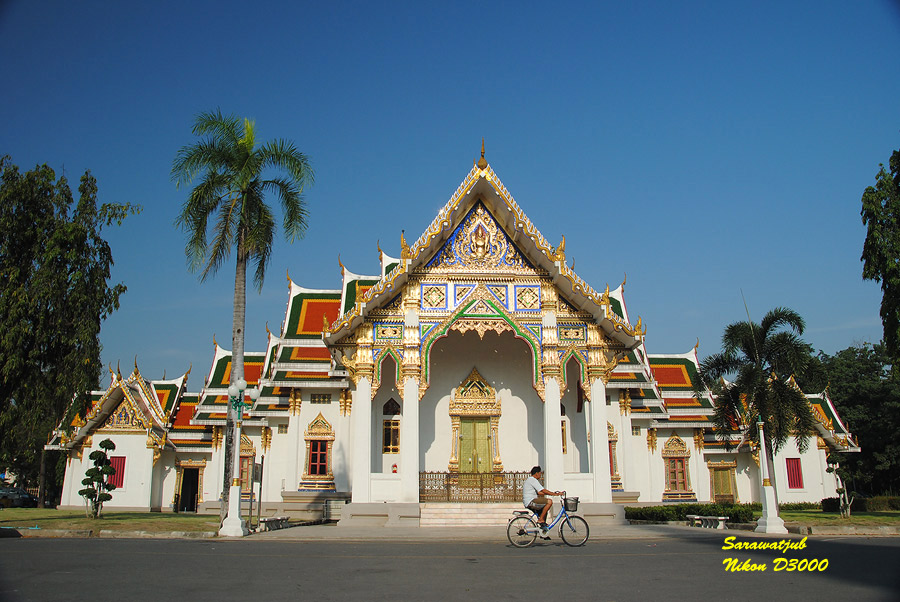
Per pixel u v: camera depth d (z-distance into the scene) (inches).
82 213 995.3
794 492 1569.9
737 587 397.7
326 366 1330.0
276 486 1353.3
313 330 1402.6
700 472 1528.1
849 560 525.7
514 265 1029.2
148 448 1448.1
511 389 1134.4
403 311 1000.2
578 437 1079.0
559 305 1029.8
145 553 566.6
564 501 661.3
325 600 351.6
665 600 356.5
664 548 622.8
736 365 1115.3
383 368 1141.1
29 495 2085.4
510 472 1042.7
